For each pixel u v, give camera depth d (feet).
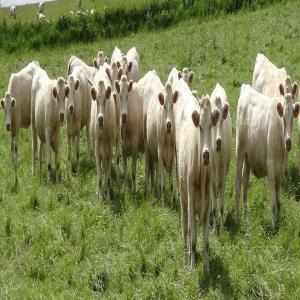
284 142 40.29
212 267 35.40
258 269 34.88
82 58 96.84
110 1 150.61
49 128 49.62
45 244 39.42
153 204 44.24
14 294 34.68
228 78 75.00
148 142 45.75
